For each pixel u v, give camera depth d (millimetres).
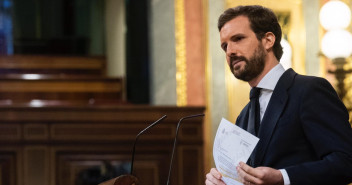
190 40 10883
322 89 3250
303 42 10984
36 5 16891
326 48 8484
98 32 16734
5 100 11289
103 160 8258
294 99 3295
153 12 10969
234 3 10867
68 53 16844
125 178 3141
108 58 16234
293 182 3027
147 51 11094
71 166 8211
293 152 3236
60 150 8234
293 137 3240
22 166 8156
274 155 3248
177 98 10828
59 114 8273
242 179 3088
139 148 8344
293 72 3461
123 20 16266
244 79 3520
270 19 3479
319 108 3178
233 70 3512
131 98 11156
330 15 8820
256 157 3332
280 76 3455
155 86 10875
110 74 16172
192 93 10836
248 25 3441
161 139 8367
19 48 16766
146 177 8305
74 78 11664
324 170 3008
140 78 11133
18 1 16844
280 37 3551
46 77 11508
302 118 3207
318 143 3107
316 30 11008
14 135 8203
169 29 10922
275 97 3369
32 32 16859
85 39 16797
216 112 10789
